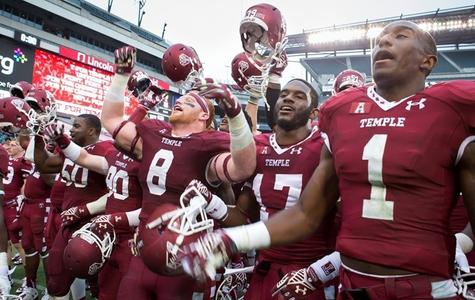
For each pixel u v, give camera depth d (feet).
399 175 4.59
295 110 8.23
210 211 7.48
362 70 126.41
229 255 4.57
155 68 102.22
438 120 4.62
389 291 4.53
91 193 12.24
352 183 4.99
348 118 5.24
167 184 8.11
